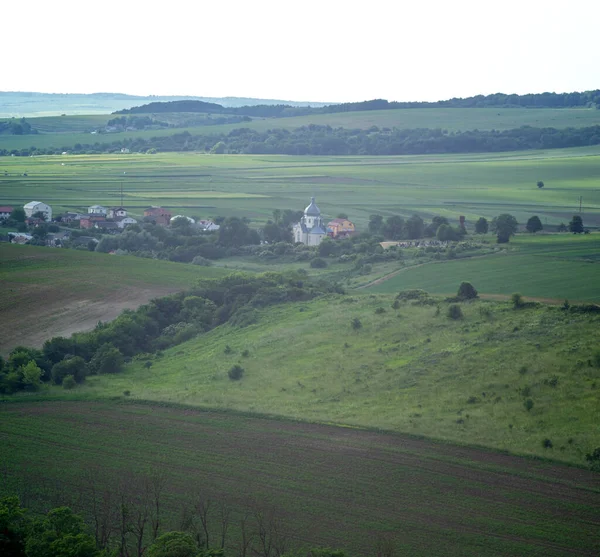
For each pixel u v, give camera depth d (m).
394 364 99.00
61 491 71.88
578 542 62.03
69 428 86.62
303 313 125.88
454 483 70.88
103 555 58.53
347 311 122.81
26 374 102.38
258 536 64.00
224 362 108.38
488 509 66.62
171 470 75.62
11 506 63.91
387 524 65.00
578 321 100.50
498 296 125.19
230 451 79.38
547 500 67.62
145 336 124.31
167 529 65.44
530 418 81.12
